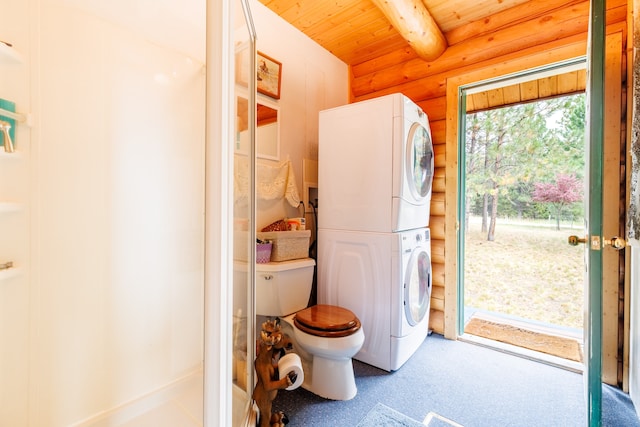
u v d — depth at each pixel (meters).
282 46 2.11
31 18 1.13
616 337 1.61
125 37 1.35
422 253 2.02
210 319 0.72
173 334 1.52
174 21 1.51
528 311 3.08
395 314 1.75
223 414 0.74
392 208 1.74
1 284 1.08
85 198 1.26
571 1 1.78
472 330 2.42
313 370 1.59
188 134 1.58
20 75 1.11
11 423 1.10
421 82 2.38
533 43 1.89
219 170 0.71
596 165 1.04
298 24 2.18
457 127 2.19
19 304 1.12
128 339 1.38
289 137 2.17
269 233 1.80
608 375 1.64
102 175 1.30
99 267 1.30
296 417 1.39
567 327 2.52
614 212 1.59
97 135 1.29
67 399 1.21
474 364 1.86
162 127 1.48
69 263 1.22
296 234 1.88
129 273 1.38
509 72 1.97
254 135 1.47
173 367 1.52
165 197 1.49
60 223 1.20
